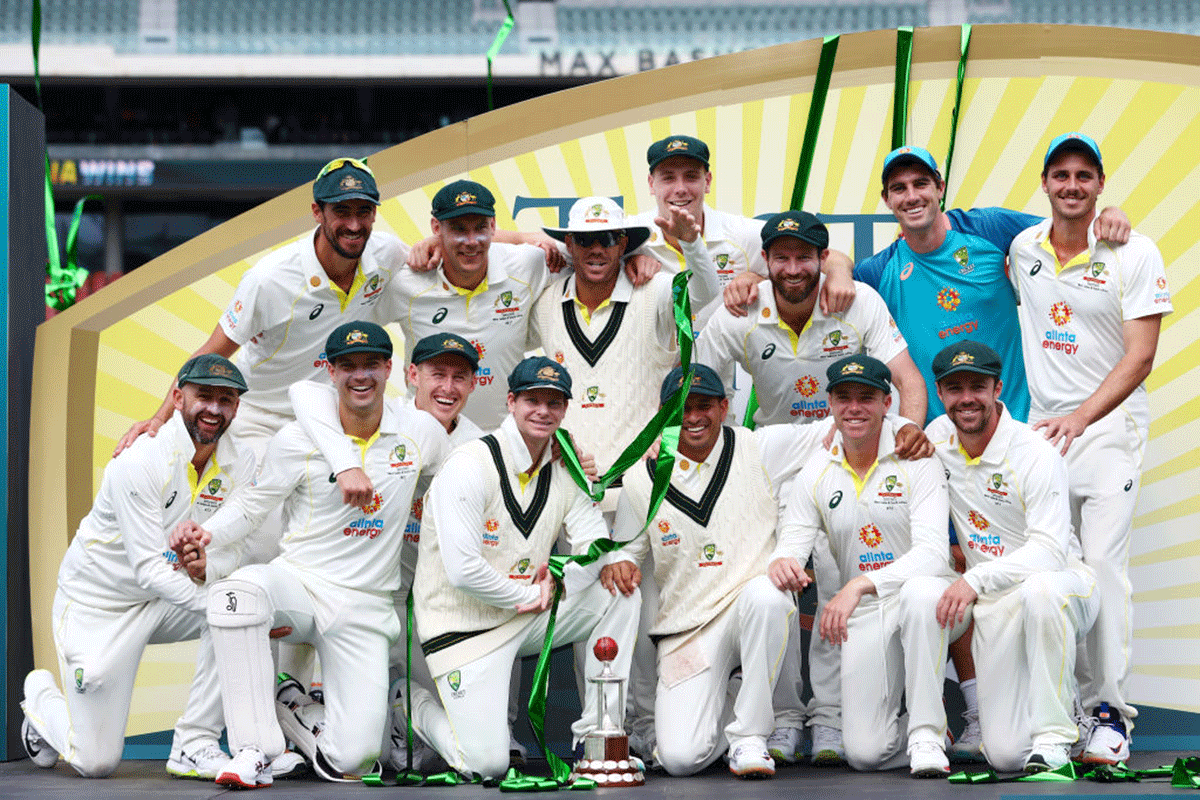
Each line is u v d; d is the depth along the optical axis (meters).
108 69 59.97
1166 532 19.91
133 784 16.08
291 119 62.03
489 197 17.50
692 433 16.78
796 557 16.67
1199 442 19.95
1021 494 16.47
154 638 17.45
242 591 15.70
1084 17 59.66
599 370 17.80
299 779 16.55
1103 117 20.50
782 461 17.34
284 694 17.25
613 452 17.72
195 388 16.44
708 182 18.95
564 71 60.78
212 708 16.80
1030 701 15.83
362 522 16.59
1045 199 20.52
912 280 19.06
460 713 15.99
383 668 16.47
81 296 60.41
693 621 16.69
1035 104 20.56
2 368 19.81
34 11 21.28
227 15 60.59
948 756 17.53
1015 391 19.06
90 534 17.14
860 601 16.56
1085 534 17.92
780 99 20.81
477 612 16.31
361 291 18.09
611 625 16.50
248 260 21.06
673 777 16.23
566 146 21.02
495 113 21.02
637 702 17.53
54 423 20.48
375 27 60.53
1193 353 20.08
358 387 16.20
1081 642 17.58
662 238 19.30
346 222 17.12
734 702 16.89
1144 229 20.36
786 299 17.56
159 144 60.62
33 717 17.80
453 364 16.95
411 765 16.06
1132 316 17.83
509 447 16.30
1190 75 20.41
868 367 16.30
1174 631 19.77
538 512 16.36
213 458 16.95
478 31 60.81
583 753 18.34
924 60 20.61
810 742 18.62
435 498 16.08
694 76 20.92
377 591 16.75
